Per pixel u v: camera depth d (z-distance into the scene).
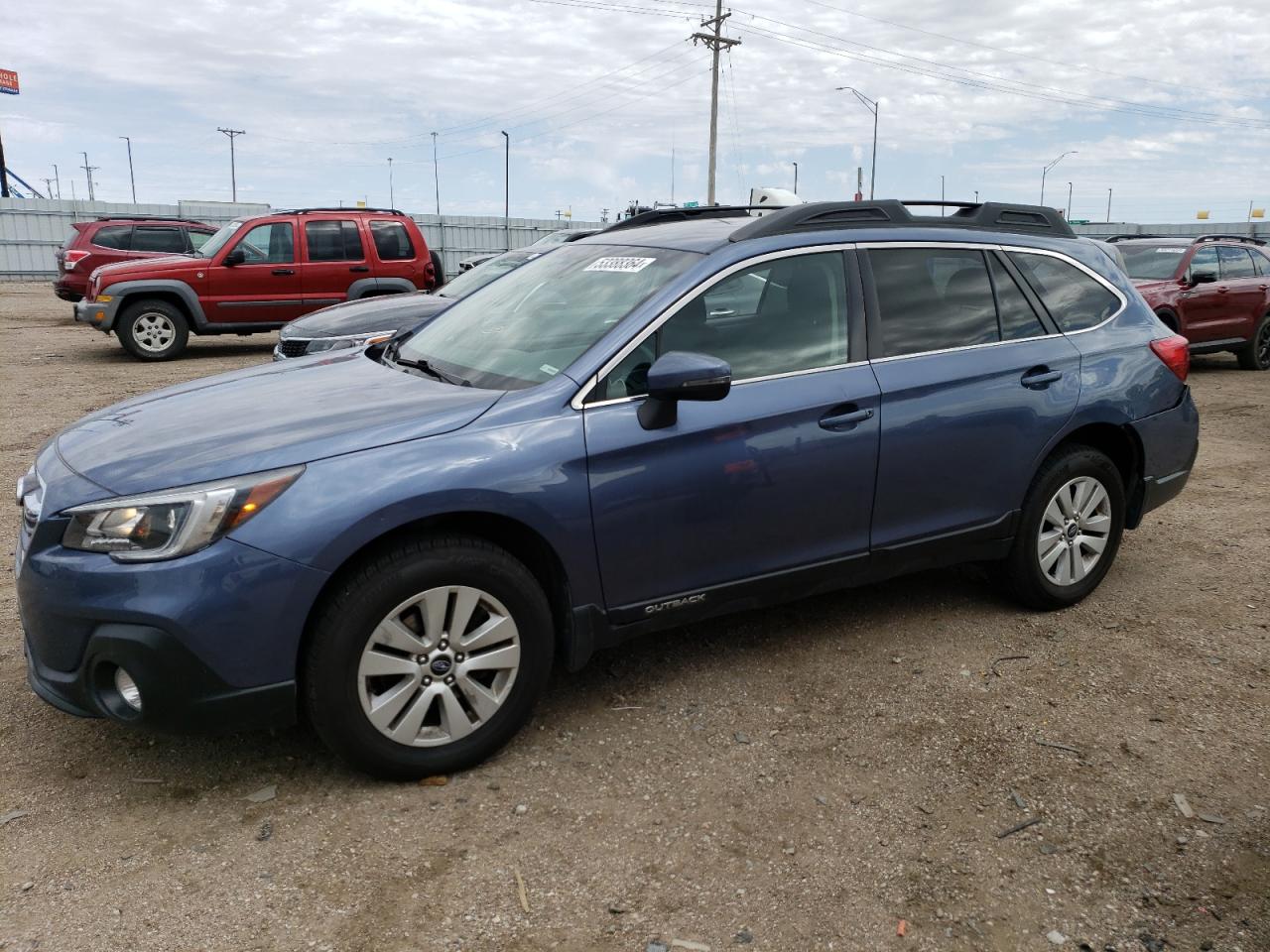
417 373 3.81
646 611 3.50
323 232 14.10
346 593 2.95
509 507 3.12
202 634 2.79
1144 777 3.24
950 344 4.10
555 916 2.57
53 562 2.87
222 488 2.84
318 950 2.44
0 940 2.45
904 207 4.21
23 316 20.95
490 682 3.27
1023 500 4.33
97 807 3.02
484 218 42.47
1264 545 5.60
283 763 3.28
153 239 18.78
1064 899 2.66
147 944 2.45
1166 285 12.15
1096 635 4.36
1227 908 2.63
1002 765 3.31
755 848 2.86
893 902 2.64
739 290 3.68
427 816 3.00
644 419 3.36
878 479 3.88
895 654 4.14
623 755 3.35
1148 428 4.61
